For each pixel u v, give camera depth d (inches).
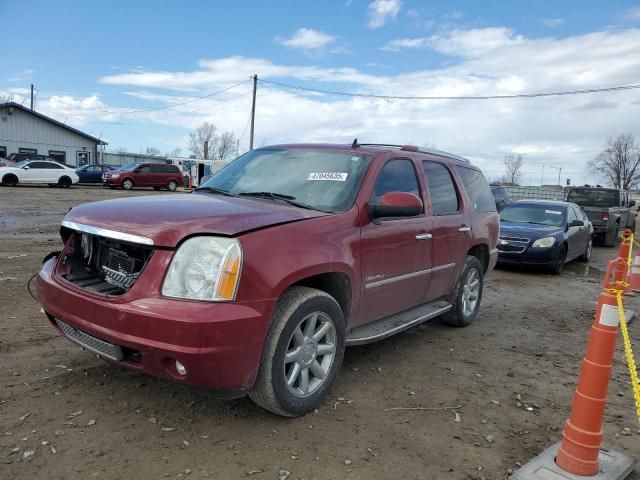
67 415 133.9
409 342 216.4
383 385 168.1
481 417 149.4
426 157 209.2
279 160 187.8
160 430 129.5
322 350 145.3
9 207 687.1
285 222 137.5
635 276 354.9
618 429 146.7
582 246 503.5
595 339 117.8
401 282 179.8
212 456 119.9
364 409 149.3
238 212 136.6
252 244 125.1
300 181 172.4
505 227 446.3
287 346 132.2
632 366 119.0
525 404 160.2
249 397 139.2
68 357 171.5
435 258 199.9
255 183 178.4
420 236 186.7
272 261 126.8
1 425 127.2
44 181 1197.1
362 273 157.9
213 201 152.1
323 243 142.1
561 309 301.9
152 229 124.7
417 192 193.3
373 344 210.7
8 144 1656.0
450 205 216.4
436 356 200.5
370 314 170.7
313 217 146.9
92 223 137.8
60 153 1786.4
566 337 241.0
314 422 139.2
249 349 121.8
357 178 167.3
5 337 186.1
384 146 196.7
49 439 122.3
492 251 253.9
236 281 120.3
